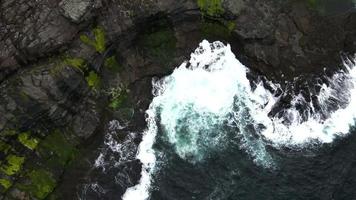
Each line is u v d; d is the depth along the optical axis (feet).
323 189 124.36
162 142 131.34
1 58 124.88
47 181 124.88
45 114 125.90
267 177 126.00
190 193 123.65
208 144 130.93
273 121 135.44
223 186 124.47
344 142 133.08
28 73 126.00
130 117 134.00
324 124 136.36
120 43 137.28
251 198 122.62
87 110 132.36
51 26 128.67
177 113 135.33
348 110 138.92
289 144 132.46
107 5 134.41
